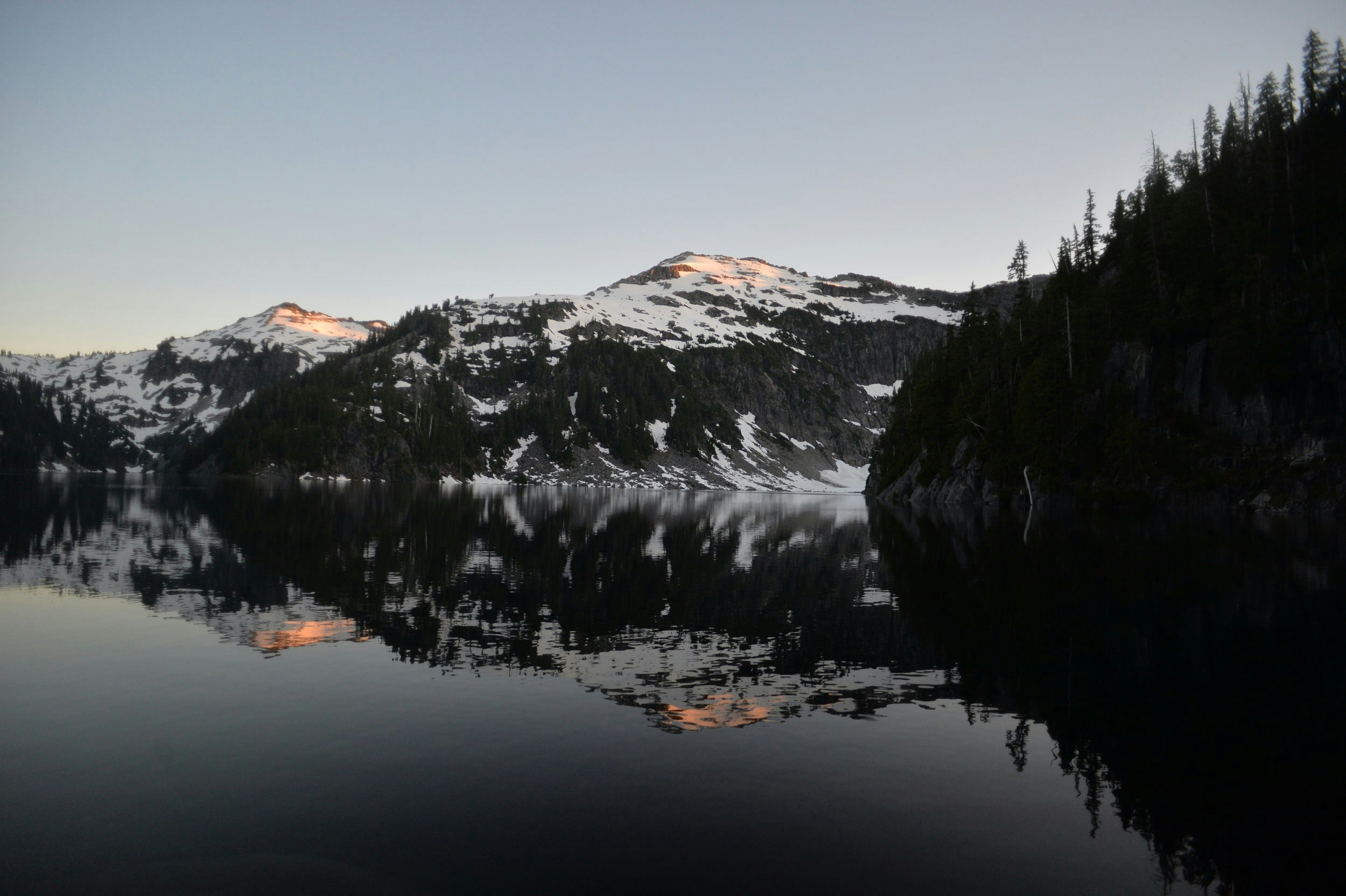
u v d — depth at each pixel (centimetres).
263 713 1538
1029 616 2689
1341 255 7688
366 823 1070
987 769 1331
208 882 902
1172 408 8650
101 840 1009
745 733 1486
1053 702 1717
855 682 1866
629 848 1016
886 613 2756
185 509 7406
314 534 5262
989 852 1039
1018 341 10812
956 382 11956
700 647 2203
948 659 2095
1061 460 9144
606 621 2566
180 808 1107
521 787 1207
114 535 4894
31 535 4797
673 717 1571
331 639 2209
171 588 2991
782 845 1039
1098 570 3794
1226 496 7925
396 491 14038
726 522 7669
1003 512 8769
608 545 5066
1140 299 9100
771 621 2608
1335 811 1186
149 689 1694
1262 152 9400
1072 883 962
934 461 11619
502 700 1661
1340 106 9475
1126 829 1116
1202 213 9400
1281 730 1545
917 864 999
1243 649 2214
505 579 3425
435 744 1387
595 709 1616
